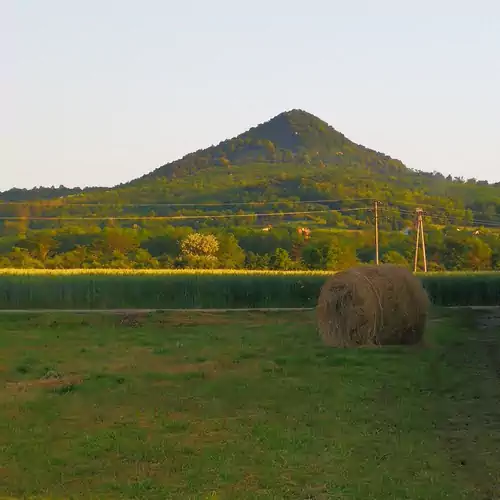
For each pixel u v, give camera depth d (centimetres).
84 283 4375
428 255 9375
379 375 1866
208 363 2059
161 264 8850
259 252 10256
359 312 2438
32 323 3042
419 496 977
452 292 4550
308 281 4462
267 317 3328
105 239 9831
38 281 4353
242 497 973
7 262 8475
